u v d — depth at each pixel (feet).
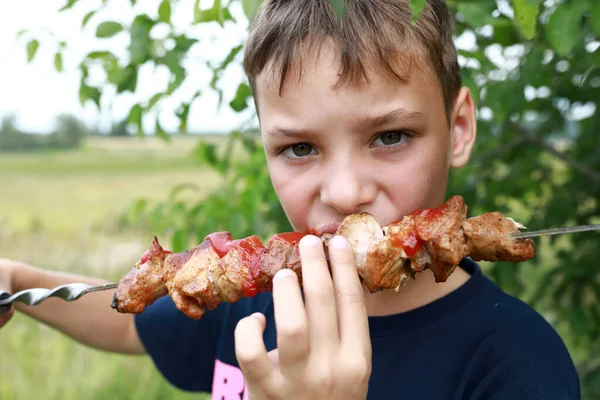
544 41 2.11
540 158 3.12
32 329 5.02
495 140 2.69
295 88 1.23
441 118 1.33
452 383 1.38
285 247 1.23
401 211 1.28
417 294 1.45
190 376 1.88
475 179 2.82
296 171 1.31
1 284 1.65
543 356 1.33
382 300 1.46
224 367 1.71
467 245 1.20
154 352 1.86
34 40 2.27
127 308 1.28
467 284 1.46
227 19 1.99
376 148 1.25
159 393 4.29
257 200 2.32
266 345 1.63
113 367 4.52
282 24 1.26
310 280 1.12
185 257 1.28
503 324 1.40
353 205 1.23
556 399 1.25
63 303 1.83
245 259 1.23
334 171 1.24
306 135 1.24
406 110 1.23
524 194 3.03
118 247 7.15
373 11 1.24
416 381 1.39
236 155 2.53
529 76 2.03
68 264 6.48
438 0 1.42
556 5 1.55
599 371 3.18
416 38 1.27
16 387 4.24
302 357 1.09
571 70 2.37
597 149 2.85
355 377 1.11
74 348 4.77
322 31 1.22
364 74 1.19
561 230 1.14
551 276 2.91
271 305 1.69
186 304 1.26
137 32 2.14
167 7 2.07
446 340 1.41
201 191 2.61
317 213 1.30
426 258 1.20
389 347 1.43
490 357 1.37
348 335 1.13
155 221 2.53
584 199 2.92
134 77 2.26
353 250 1.20
